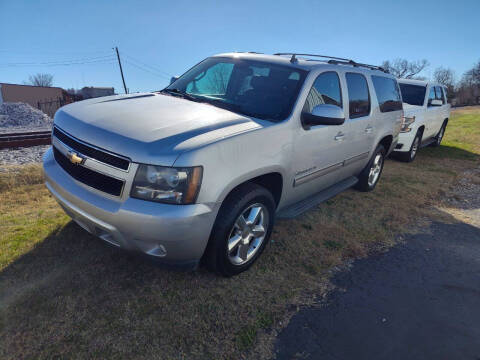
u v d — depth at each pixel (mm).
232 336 2312
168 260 2395
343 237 3865
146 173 2188
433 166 7754
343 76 3939
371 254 3613
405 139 7477
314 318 2572
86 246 3115
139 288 2656
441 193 5840
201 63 4152
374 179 5492
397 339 2449
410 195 5504
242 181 2586
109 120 2580
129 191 2223
